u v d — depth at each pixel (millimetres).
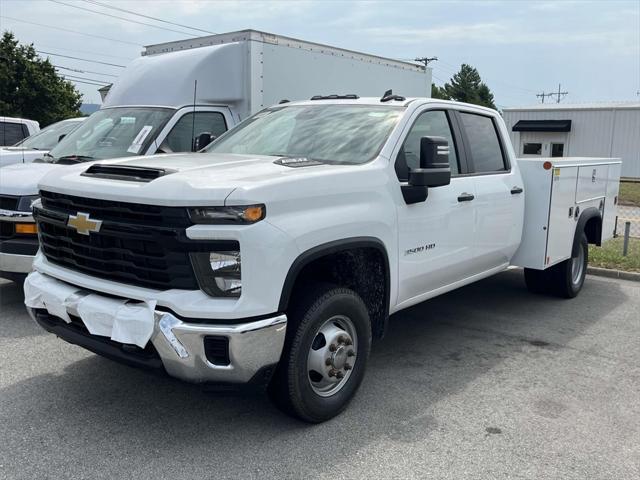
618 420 4191
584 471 3545
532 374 4992
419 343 5695
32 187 5832
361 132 4715
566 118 35062
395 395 4504
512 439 3889
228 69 7930
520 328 6215
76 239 3854
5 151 8625
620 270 8914
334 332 3967
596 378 4938
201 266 3361
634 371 5105
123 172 3834
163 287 3469
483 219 5484
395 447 3748
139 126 7352
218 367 3404
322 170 3920
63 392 4363
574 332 6121
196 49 8102
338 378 4066
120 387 4465
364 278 4422
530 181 6285
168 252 3395
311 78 8867
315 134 4859
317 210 3760
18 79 37594
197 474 3393
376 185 4238
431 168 4367
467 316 6602
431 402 4402
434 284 5070
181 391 4426
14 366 4797
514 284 8078
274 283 3447
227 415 4086
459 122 5461
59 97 39031
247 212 3348
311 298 3789
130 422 3955
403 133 4672
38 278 4102
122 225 3525
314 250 3680
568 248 6855
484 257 5645
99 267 3746
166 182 3439
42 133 10117
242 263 3350
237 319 3361
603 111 33875
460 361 5246
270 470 3453
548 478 3467
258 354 3445
